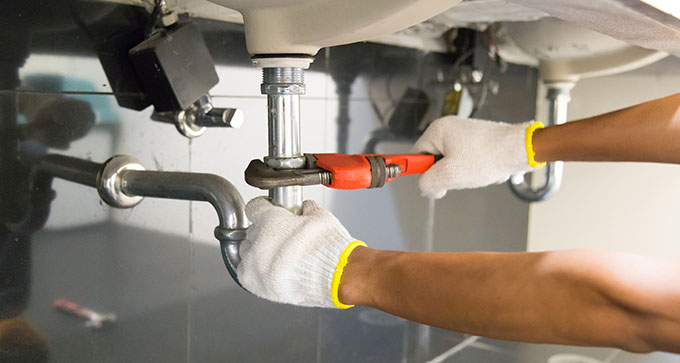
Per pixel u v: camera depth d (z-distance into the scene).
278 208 0.49
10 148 0.65
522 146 0.62
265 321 1.03
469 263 0.38
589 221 1.74
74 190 0.71
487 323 0.37
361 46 1.17
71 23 0.69
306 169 0.50
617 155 0.59
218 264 0.93
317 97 1.08
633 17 0.49
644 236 1.64
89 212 0.73
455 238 1.59
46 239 0.69
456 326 0.38
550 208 1.82
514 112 1.68
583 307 0.34
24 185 0.66
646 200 1.62
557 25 1.02
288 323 1.08
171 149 0.82
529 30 1.08
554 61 1.17
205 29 0.84
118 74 0.75
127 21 0.75
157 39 0.71
